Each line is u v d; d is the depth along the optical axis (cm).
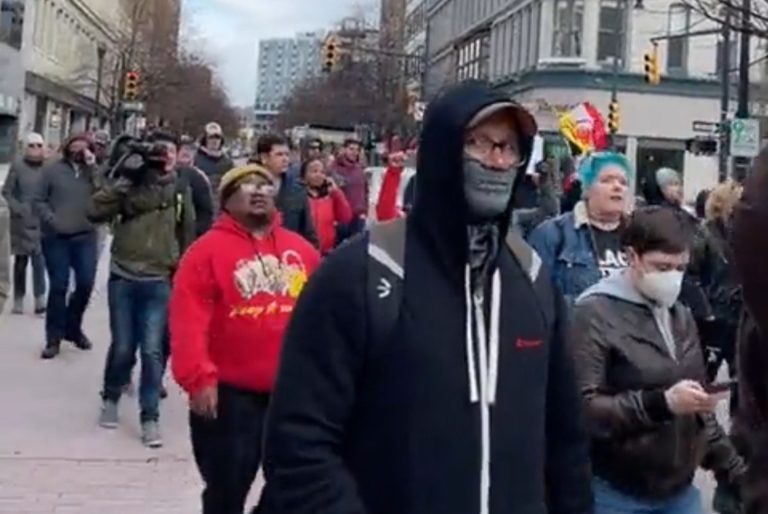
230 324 551
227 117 10069
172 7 7469
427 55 7019
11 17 5034
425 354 282
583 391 402
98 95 6256
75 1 6319
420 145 290
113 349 836
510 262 300
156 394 816
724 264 702
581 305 414
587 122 3092
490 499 284
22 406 900
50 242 1113
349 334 285
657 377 406
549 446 315
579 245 571
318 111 7906
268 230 569
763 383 237
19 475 720
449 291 286
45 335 1185
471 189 286
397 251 288
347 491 283
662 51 5009
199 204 906
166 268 832
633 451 404
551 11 5097
